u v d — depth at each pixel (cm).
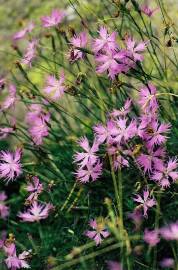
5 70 140
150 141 75
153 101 77
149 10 86
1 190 108
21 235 95
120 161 77
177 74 107
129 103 79
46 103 101
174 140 86
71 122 113
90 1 131
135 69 78
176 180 75
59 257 83
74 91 83
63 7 154
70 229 89
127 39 79
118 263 79
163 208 83
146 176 81
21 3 166
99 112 104
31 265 85
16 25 159
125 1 81
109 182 89
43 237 87
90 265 82
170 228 72
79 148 95
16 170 83
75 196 92
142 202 76
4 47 152
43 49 132
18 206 105
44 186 94
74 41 83
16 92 93
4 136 93
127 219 85
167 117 84
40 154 89
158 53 114
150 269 76
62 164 95
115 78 80
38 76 129
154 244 72
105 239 81
